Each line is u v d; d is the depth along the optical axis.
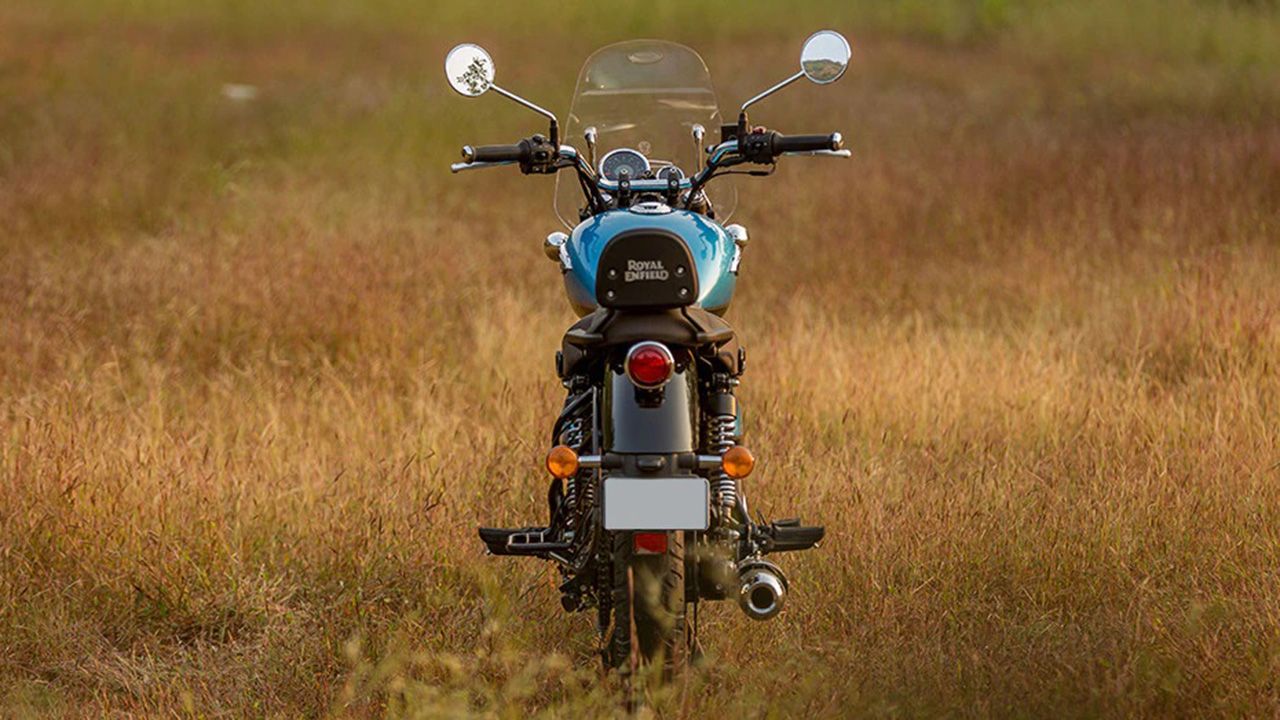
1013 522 20.20
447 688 16.45
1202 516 20.09
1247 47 81.12
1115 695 15.21
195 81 71.12
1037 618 18.00
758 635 17.56
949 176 46.47
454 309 32.47
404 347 29.84
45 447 22.75
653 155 19.55
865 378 26.62
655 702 14.43
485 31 100.88
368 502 21.38
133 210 42.31
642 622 14.54
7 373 27.48
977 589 18.75
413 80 73.00
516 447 23.19
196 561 19.81
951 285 35.25
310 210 42.16
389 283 33.47
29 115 57.81
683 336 15.23
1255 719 15.05
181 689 16.75
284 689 16.91
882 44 90.75
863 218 42.16
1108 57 82.00
